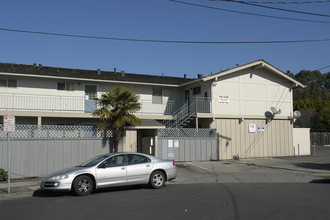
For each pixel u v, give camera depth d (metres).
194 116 24.33
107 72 27.41
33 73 22.45
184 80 28.67
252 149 26.06
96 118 23.78
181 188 12.81
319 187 12.93
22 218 8.22
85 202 10.13
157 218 7.87
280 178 15.92
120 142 17.77
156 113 26.50
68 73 24.23
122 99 17.33
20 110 21.50
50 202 10.34
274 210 8.48
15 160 15.47
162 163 12.88
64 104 23.41
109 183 11.74
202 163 21.56
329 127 45.03
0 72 21.28
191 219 7.68
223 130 25.19
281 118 27.42
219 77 25.39
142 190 12.36
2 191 12.45
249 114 26.22
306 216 7.83
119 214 8.38
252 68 26.77
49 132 16.38
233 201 9.76
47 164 16.16
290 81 27.89
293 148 27.72
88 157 17.06
